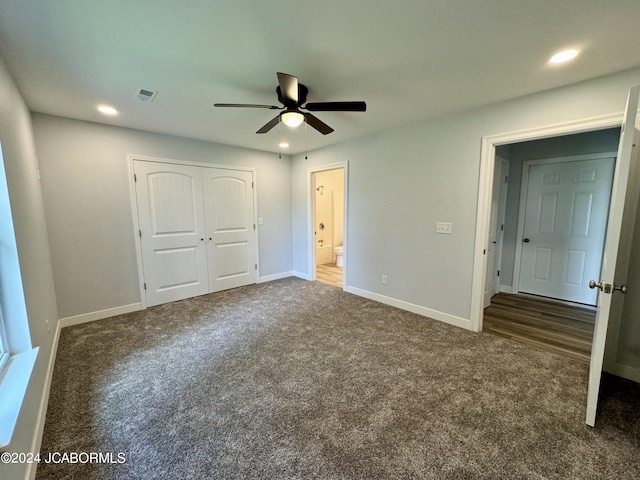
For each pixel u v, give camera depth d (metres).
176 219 3.84
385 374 2.17
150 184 3.58
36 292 2.00
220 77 2.09
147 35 1.59
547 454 1.45
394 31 1.57
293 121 2.21
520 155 4.02
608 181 3.45
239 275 4.60
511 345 2.62
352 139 3.96
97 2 1.31
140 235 3.54
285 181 5.07
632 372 2.09
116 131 3.28
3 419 1.17
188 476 1.34
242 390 1.99
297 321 3.20
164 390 1.99
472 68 1.98
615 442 1.52
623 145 1.49
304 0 1.33
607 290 1.54
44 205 2.86
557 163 3.76
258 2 1.34
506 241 4.23
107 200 3.27
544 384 2.03
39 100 2.46
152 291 3.69
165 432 1.61
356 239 4.07
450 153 2.98
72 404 1.85
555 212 3.83
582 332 2.90
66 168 2.99
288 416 1.73
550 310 3.51
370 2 1.34
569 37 1.62
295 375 2.16
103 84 2.19
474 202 2.85
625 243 2.06
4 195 1.59
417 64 1.93
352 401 1.86
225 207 4.33
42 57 1.78
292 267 5.37
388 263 3.70
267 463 1.41
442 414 1.74
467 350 2.53
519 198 4.07
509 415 1.73
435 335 2.83
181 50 1.74
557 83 2.21
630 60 1.87
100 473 1.36
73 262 3.09
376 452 1.47
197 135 3.70
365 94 2.42
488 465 1.39
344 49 1.75
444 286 3.15
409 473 1.35
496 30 1.56
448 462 1.41
